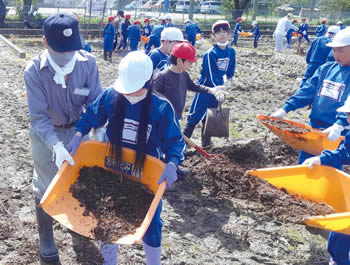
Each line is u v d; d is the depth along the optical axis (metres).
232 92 10.83
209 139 6.32
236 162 5.90
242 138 7.02
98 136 3.18
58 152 2.95
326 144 4.32
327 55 6.50
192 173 5.40
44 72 3.07
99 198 2.95
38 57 3.11
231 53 6.21
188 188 5.10
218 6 38.84
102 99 3.05
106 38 15.30
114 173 3.13
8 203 4.50
